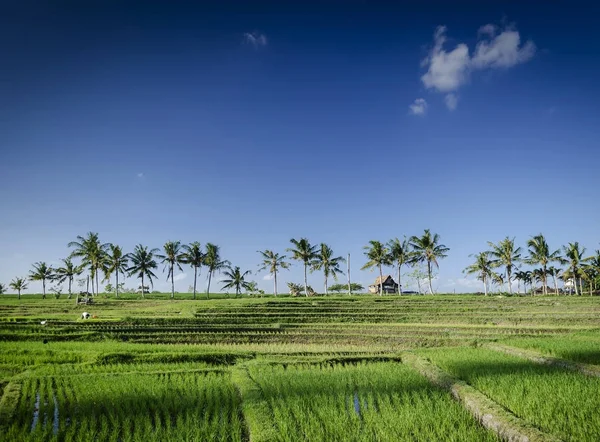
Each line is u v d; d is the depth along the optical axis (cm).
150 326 3616
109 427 1203
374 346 2967
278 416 1226
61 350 2389
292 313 4434
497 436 1081
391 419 1177
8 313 4931
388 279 9000
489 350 2281
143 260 7162
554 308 4697
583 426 1048
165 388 1538
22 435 1135
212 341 3106
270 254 7550
